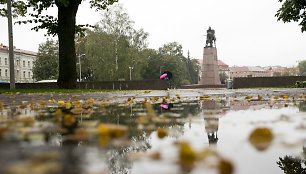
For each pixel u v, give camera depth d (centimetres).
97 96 799
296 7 1314
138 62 4338
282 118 228
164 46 6969
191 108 362
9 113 306
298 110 301
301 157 112
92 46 3878
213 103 462
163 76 2484
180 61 7119
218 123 207
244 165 97
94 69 4150
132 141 137
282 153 118
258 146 122
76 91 1175
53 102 539
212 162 89
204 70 3422
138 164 91
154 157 100
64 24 1438
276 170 95
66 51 1445
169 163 90
